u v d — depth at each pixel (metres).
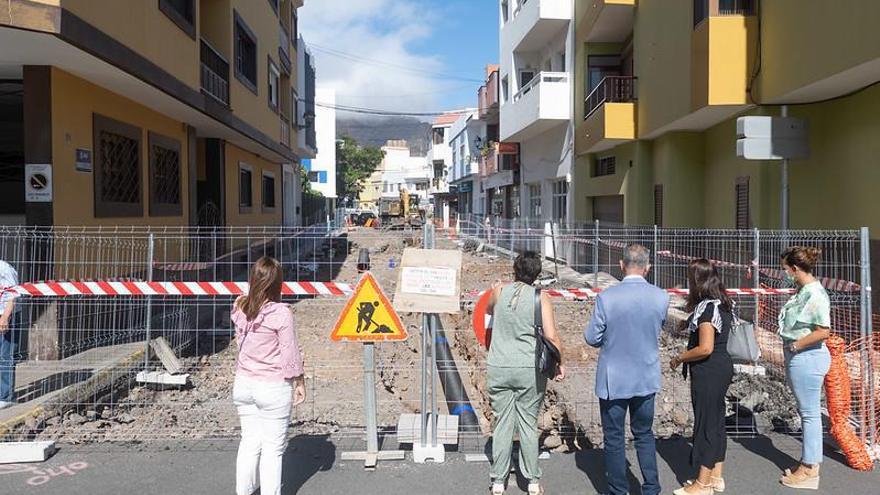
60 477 5.17
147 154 12.10
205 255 13.44
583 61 18.58
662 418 6.73
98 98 10.04
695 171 13.52
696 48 10.91
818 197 9.70
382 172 109.25
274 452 4.49
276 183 27.34
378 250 18.64
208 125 14.95
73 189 9.23
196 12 12.03
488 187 36.66
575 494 4.98
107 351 8.48
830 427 5.66
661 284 10.82
